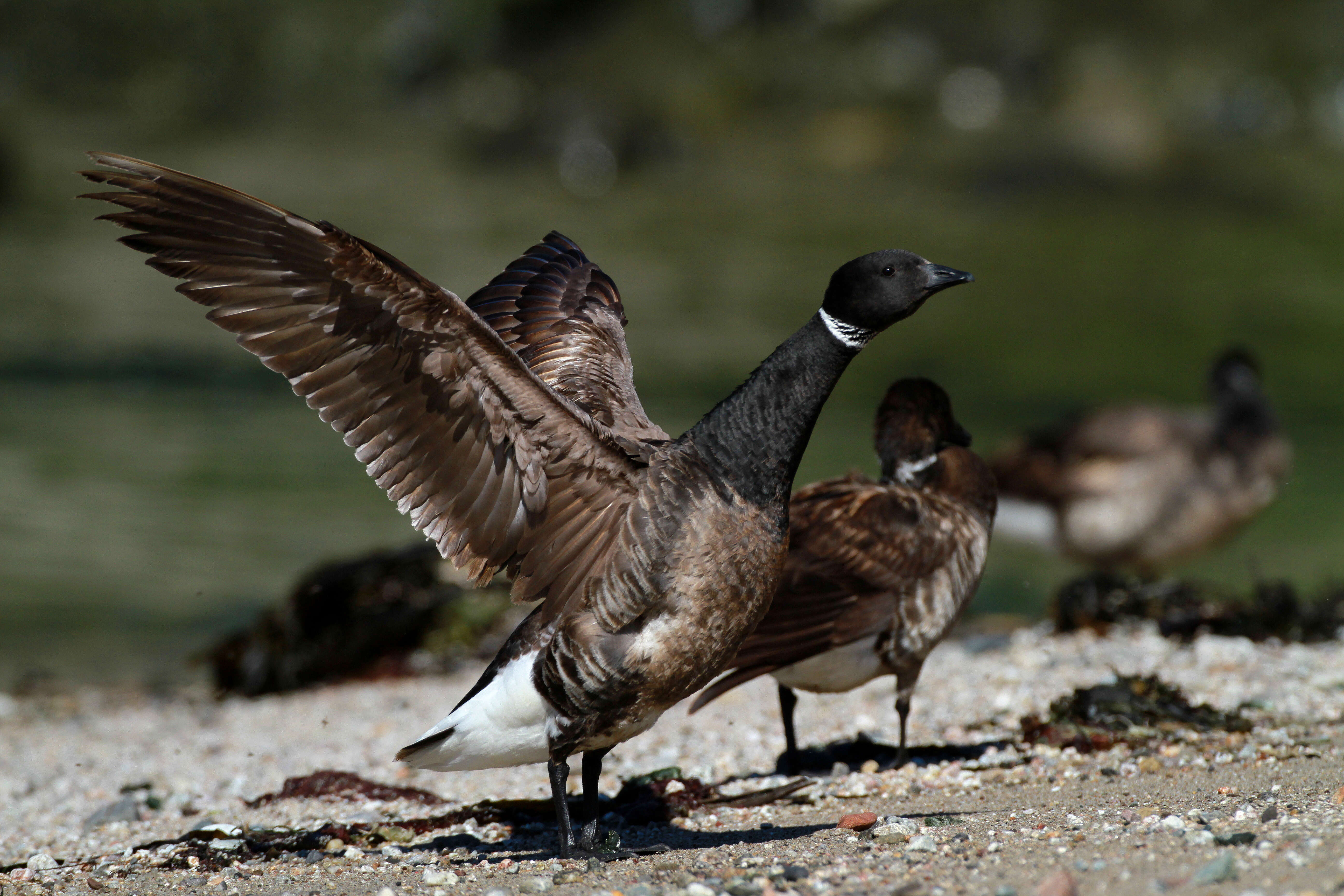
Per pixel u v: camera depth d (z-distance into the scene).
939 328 29.41
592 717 7.52
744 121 46.44
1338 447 22.09
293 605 14.75
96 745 12.45
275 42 53.16
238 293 6.84
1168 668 12.22
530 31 50.62
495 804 9.22
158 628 16.03
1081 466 17.14
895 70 45.75
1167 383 25.44
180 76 53.28
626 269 33.31
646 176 44.84
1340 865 5.97
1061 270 34.22
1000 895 6.11
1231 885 5.96
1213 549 17.42
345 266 6.73
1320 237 36.97
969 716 11.23
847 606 9.33
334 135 50.16
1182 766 9.02
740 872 6.93
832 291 7.80
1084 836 7.10
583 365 8.67
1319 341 28.06
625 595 7.42
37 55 53.00
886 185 43.25
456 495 7.42
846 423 23.08
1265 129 42.38
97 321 28.97
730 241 36.72
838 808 8.81
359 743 11.80
